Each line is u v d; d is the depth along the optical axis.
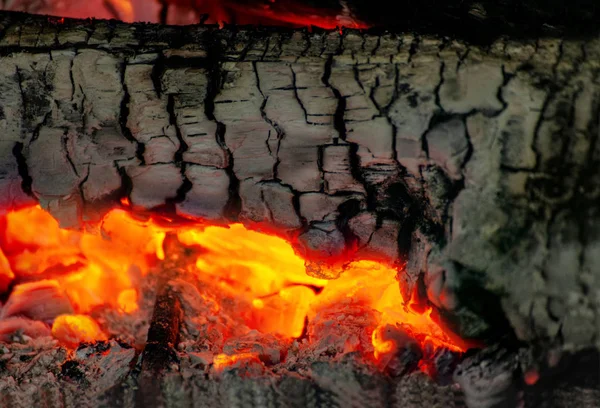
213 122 0.77
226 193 0.78
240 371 0.76
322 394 0.76
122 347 0.79
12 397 0.77
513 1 0.81
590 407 0.75
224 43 0.79
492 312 0.75
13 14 0.80
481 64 0.77
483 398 0.74
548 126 0.76
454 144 0.76
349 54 0.78
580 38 0.79
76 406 0.77
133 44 0.78
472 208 0.75
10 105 0.77
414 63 0.77
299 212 0.78
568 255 0.75
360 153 0.77
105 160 0.78
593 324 0.75
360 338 0.80
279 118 0.77
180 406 0.76
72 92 0.77
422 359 0.77
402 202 0.78
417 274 0.77
